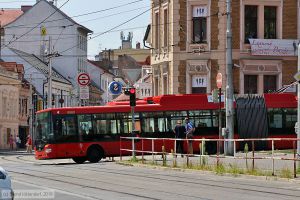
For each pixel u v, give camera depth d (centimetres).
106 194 2384
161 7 6469
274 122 5291
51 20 12756
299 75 3164
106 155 4891
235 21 6069
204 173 3344
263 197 2267
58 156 4803
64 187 2659
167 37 6316
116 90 5372
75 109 4878
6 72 9806
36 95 10894
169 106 5069
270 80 6134
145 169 3744
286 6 6119
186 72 6125
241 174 3092
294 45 6112
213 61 6066
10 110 9981
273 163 2962
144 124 5003
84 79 5775
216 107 5138
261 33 6106
